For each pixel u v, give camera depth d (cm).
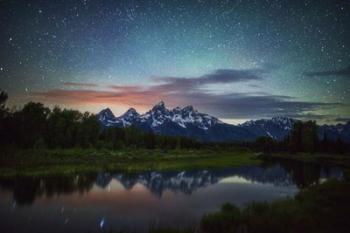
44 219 2389
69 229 2127
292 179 5150
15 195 3316
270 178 5328
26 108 9300
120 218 2447
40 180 4422
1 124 7700
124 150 10631
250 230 1789
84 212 2645
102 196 3425
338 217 1934
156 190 3947
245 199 3344
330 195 2562
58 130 9556
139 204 3023
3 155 5934
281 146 16788
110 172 5762
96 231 2075
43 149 7838
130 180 4838
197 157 10300
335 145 13512
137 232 2036
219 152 14175
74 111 10481
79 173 5412
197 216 2525
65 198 3241
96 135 10656
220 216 2077
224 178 5334
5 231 2072
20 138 7875
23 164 5594
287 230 1708
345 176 4081
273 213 2039
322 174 5812
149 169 6525
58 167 5641
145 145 13200
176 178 5244
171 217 2491
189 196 3531
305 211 2059
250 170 6750
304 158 10875
